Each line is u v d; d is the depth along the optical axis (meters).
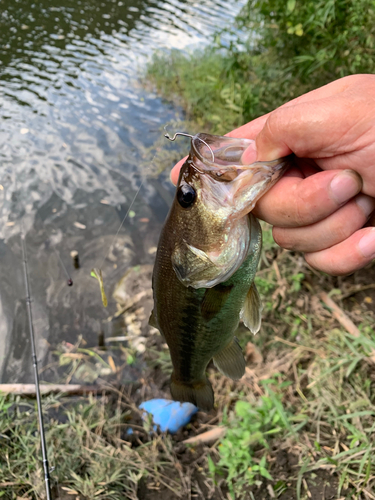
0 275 0.64
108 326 0.56
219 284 0.24
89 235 0.71
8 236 0.71
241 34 1.19
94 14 1.50
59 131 0.96
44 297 0.60
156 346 0.52
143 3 1.57
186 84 1.06
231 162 0.23
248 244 0.23
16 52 1.26
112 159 0.88
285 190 0.20
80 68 1.20
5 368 0.51
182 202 0.23
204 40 1.28
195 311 0.25
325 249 0.21
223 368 0.29
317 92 0.24
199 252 0.23
